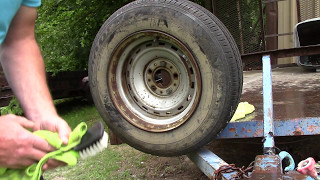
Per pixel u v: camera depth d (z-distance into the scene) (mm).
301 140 3184
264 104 2068
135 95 2240
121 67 2219
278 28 7027
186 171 3213
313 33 5273
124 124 2189
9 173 1047
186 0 2041
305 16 6645
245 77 5051
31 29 1508
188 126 1985
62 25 7785
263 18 7051
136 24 2062
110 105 2213
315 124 2139
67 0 7348
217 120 1903
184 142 2006
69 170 3609
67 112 7391
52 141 1033
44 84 1447
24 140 984
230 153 3340
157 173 3244
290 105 2693
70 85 7547
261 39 6621
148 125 2133
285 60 6984
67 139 1060
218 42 1879
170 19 1966
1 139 960
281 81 4238
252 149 3385
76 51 7871
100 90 2234
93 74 2254
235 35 6746
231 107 1909
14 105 5418
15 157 988
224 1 6730
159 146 2084
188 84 2088
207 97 1918
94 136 1039
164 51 2125
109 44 2160
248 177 1404
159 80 2248
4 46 1450
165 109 2158
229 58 1882
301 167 1666
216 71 1879
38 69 1471
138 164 3520
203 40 1892
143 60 2221
